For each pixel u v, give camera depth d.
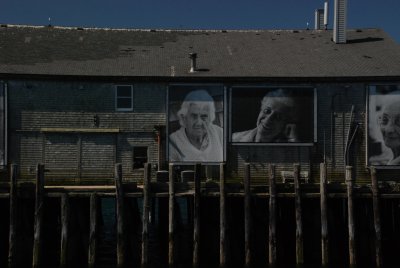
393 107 24.56
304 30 31.80
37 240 18.73
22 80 24.30
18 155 24.30
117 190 18.84
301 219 19.25
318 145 24.72
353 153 24.78
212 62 26.42
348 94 24.73
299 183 19.31
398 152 24.55
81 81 24.55
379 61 26.38
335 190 19.70
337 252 20.61
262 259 20.33
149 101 24.78
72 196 19.14
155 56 27.17
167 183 19.38
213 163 24.56
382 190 19.77
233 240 20.28
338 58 26.97
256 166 24.61
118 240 18.83
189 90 24.61
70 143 24.56
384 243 21.05
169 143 24.61
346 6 29.45
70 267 19.47
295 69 25.39
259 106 24.62
